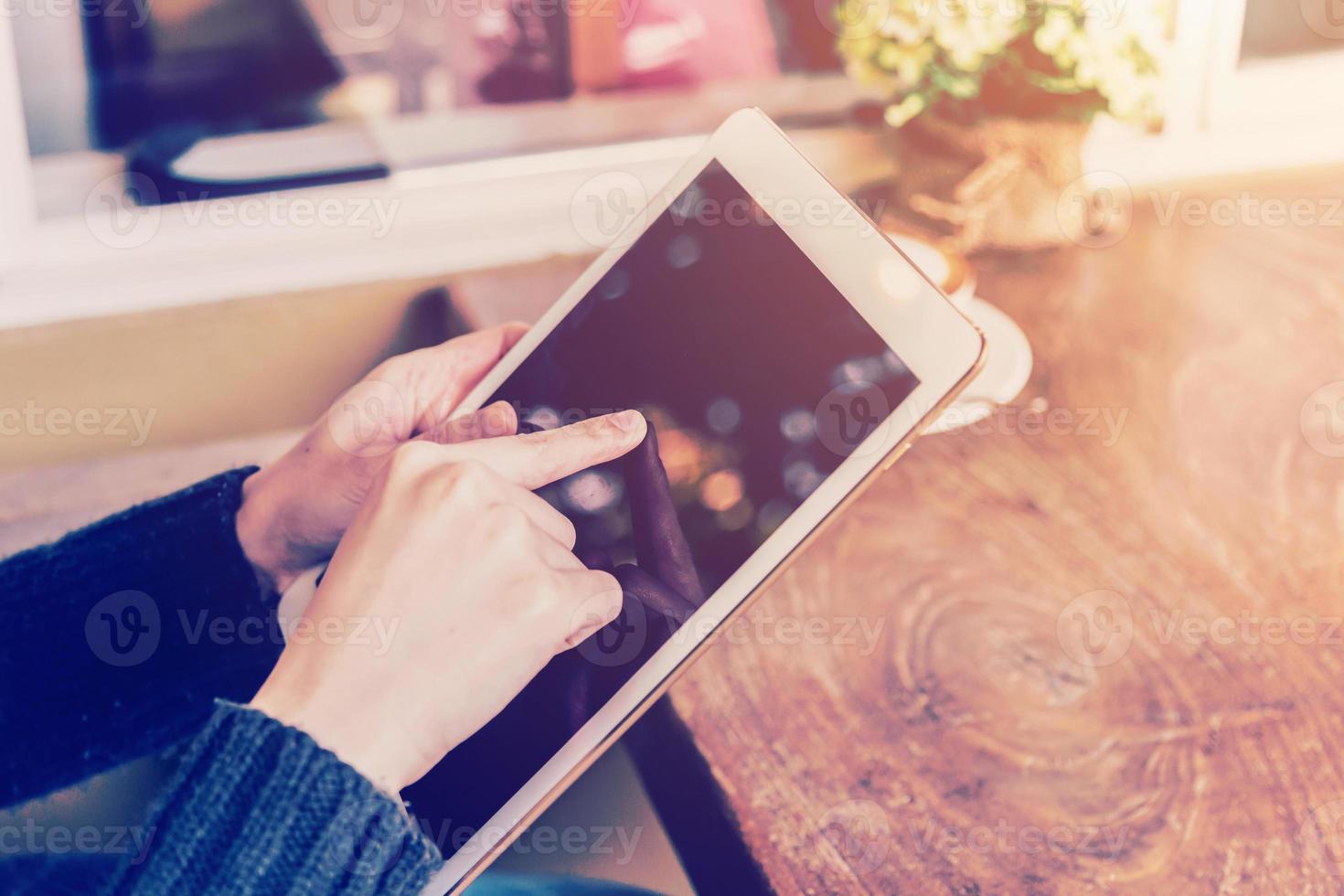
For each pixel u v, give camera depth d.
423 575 0.49
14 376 0.96
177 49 1.03
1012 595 0.67
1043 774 0.56
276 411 1.05
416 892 0.48
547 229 1.06
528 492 0.52
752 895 0.52
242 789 0.45
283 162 1.06
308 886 0.46
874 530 0.71
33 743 0.64
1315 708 0.60
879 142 1.14
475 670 0.49
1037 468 0.76
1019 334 0.86
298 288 1.02
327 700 0.47
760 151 0.56
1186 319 0.91
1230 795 0.55
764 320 0.55
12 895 0.60
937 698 0.60
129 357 0.99
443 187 1.06
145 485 0.97
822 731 0.59
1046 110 0.90
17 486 0.96
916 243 0.84
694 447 0.54
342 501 0.66
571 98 1.17
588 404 0.57
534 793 0.50
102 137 1.00
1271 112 1.13
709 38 1.22
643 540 0.52
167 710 0.66
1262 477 0.76
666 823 0.62
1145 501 0.74
